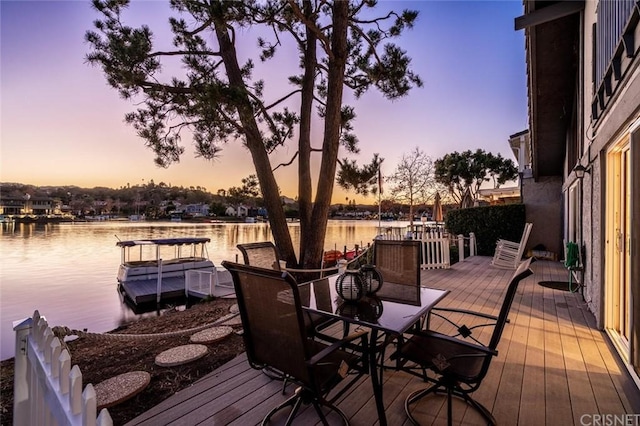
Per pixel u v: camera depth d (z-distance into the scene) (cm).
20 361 170
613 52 277
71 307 917
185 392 218
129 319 823
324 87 668
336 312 206
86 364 271
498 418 191
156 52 396
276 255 359
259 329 172
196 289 955
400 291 261
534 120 709
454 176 1802
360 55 592
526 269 163
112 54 362
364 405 205
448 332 338
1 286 1147
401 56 516
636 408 201
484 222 1003
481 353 185
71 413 110
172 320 467
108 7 362
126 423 184
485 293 505
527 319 381
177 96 394
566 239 767
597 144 363
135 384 224
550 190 912
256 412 195
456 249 971
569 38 549
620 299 304
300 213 552
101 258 1741
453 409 201
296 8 395
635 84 228
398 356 195
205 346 297
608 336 323
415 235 982
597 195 367
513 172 1844
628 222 269
